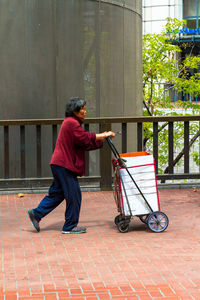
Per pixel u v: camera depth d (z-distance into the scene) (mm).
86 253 6051
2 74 10477
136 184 6809
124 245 6367
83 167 6848
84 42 11141
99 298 4629
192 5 50469
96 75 11375
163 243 6434
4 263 5676
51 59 10727
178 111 21375
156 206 6977
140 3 13336
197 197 9172
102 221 7598
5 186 9508
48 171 10805
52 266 5566
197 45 46719
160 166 19172
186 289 4836
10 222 7586
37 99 10656
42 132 10680
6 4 10422
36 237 6770
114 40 11812
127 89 12430
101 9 11414
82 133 6680
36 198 9234
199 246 6293
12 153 10516
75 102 6773
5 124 9352
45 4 10617
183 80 19938
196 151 19391
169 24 19922
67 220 6918
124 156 7203
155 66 19453
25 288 4887
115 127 11844
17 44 10500
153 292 4766
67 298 4629
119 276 5219
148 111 20000
